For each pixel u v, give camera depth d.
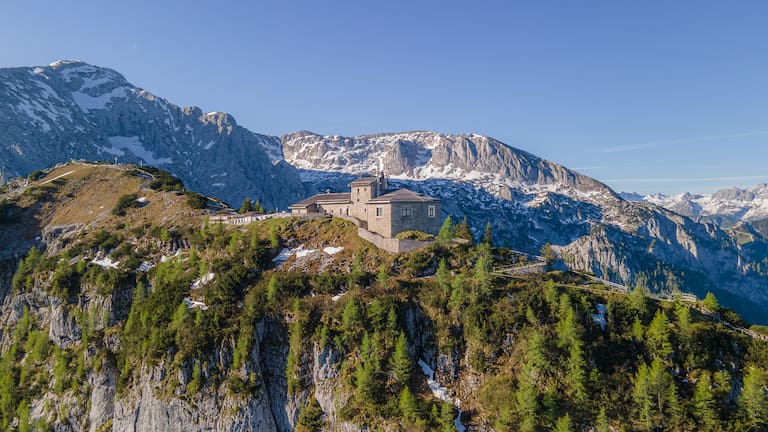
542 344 82.38
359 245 118.75
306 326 98.00
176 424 94.62
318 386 93.06
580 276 109.75
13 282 150.88
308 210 148.00
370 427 83.69
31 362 128.50
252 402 92.62
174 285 118.56
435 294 97.31
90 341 119.50
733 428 71.19
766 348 79.62
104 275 131.12
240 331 100.25
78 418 111.00
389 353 90.62
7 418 117.25
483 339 88.69
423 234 118.88
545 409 78.06
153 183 194.12
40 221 180.50
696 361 79.12
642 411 74.88
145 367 101.56
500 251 117.31
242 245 129.62
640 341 83.12
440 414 81.88
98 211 178.50
